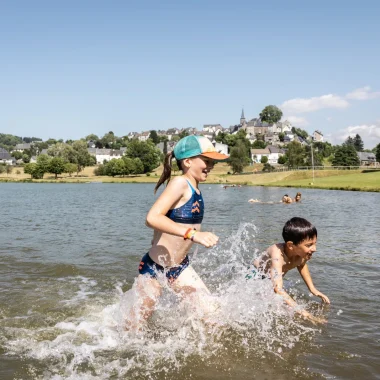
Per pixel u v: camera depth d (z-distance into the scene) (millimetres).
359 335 4160
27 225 14523
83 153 155875
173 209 4266
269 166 119438
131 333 4219
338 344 3930
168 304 4695
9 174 148125
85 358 3654
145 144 150125
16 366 3496
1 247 9547
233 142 191000
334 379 3248
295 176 89562
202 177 4391
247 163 120500
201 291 4516
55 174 134250
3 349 3852
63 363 3559
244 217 17500
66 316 4781
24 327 4434
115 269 7230
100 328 4383
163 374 3342
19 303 5270
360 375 3312
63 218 17359
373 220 16375
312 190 50969
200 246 9781
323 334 4180
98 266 7461
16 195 43469
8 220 16406
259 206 25109
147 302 4379
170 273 4449
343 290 5809
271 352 3750
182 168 4445
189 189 4285
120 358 3648
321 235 11641
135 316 4332
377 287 5977
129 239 10891
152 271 4418
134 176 138625
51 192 52625
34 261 7875
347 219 16844
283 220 16094
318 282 6258
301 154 125000
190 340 4023
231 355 3689
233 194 43969
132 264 7648
